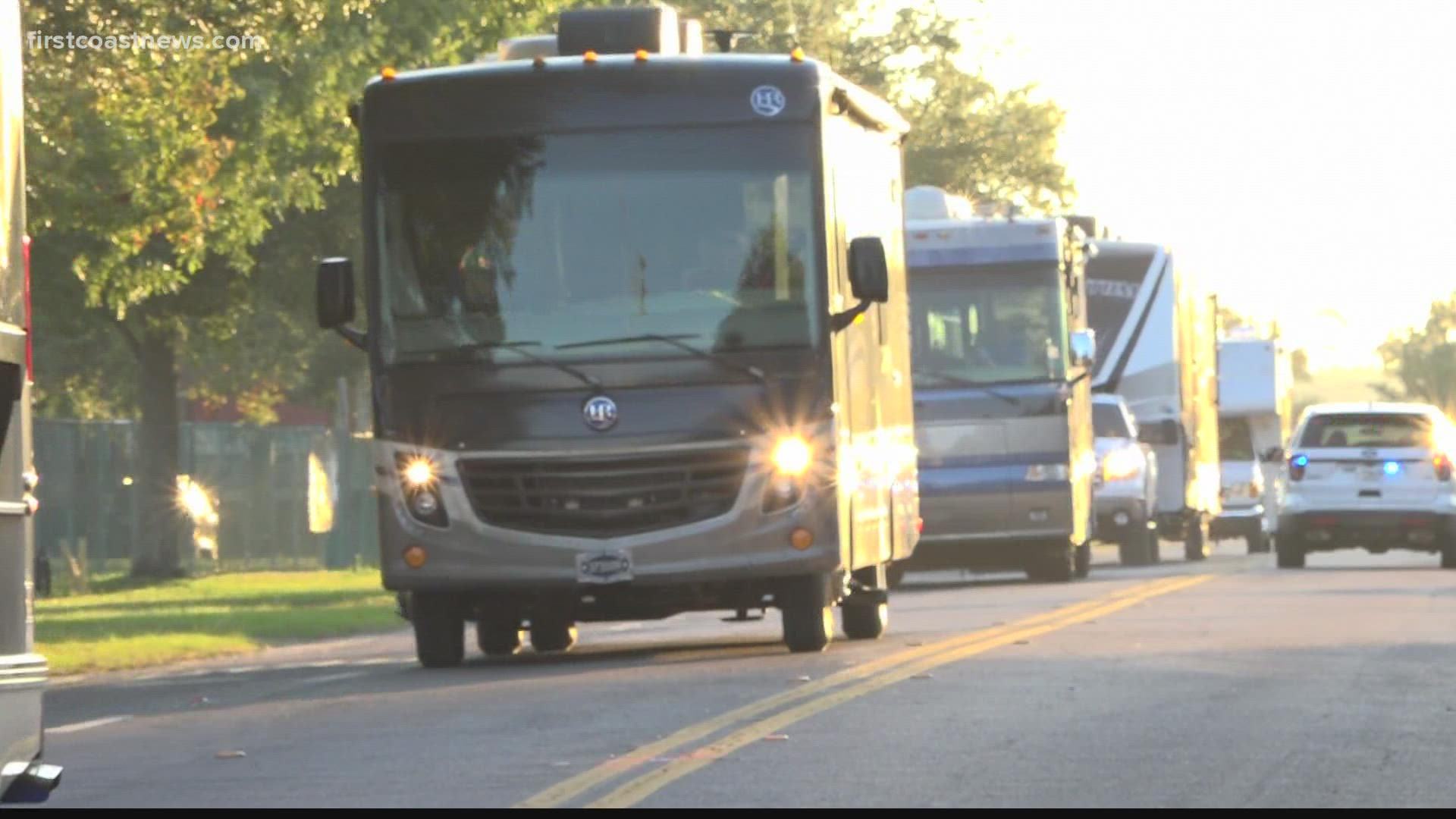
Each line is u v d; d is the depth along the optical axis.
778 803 38.16
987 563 122.44
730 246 65.62
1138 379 150.75
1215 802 38.03
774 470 64.94
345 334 67.44
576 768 42.72
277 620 101.00
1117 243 150.62
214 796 40.69
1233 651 64.88
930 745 45.00
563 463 65.06
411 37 142.88
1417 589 97.69
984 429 117.44
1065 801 38.16
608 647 77.88
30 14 89.12
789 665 63.38
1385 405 130.00
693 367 65.06
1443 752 43.69
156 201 113.12
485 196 66.38
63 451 165.38
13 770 31.84
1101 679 57.12
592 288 65.69
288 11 97.44
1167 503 152.50
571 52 72.88
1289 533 127.94
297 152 140.25
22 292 33.03
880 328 74.50
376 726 51.31
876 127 75.75
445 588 65.75
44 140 100.50
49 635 88.62
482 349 65.75
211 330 166.75
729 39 77.12
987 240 118.62
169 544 166.88
